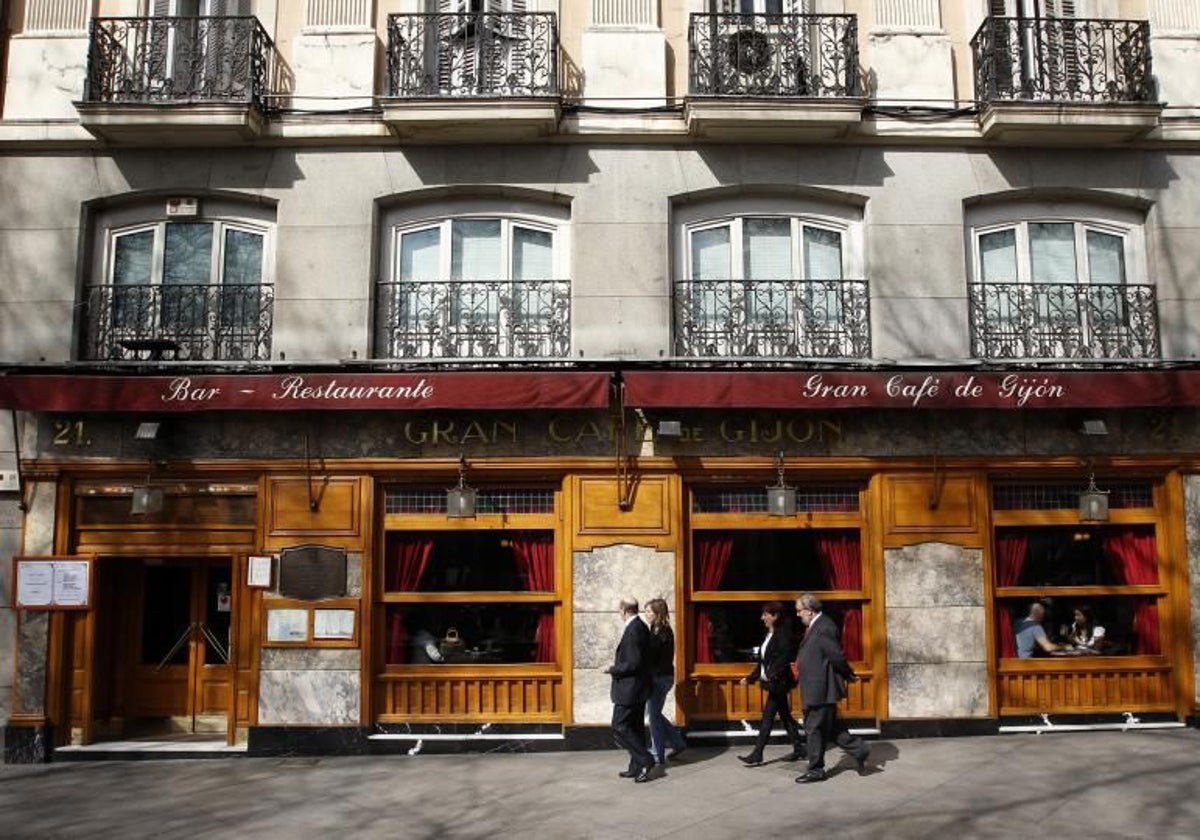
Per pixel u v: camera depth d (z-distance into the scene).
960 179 10.31
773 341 10.09
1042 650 9.90
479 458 9.72
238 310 10.10
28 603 9.57
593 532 9.66
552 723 9.54
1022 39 10.47
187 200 10.30
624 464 9.70
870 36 10.48
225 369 9.60
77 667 9.66
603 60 10.28
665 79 10.35
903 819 6.85
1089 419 9.83
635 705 8.09
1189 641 9.86
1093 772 8.07
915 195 10.26
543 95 9.77
